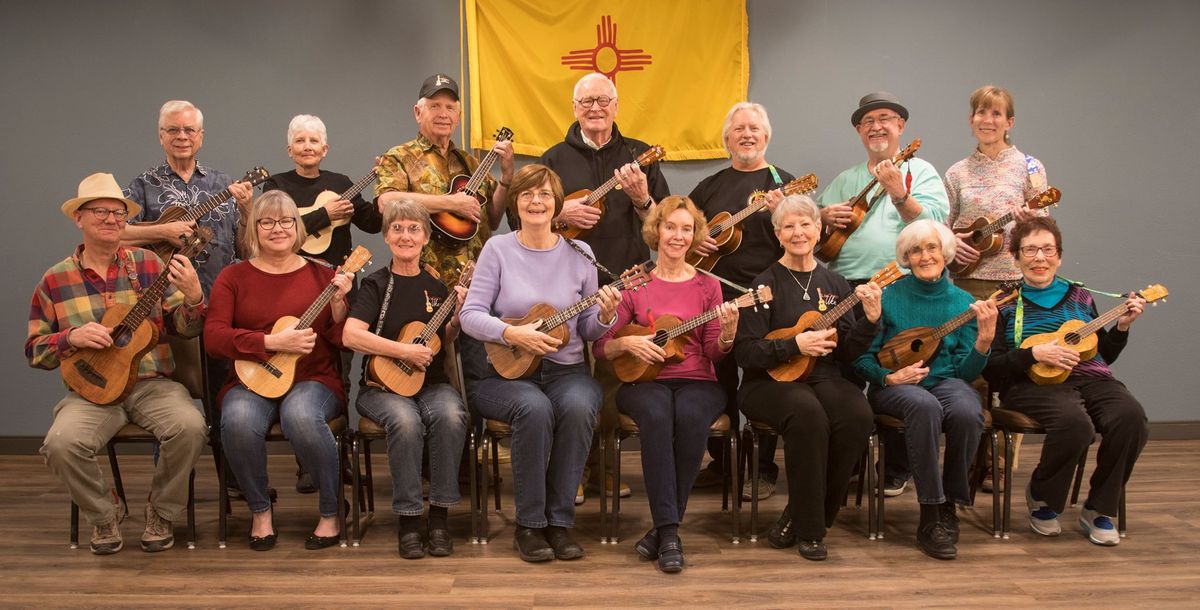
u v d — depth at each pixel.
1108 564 2.64
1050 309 3.02
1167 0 4.12
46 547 2.80
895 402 2.81
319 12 4.04
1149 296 2.90
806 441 2.67
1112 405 2.83
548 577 2.55
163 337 2.93
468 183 3.29
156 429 2.73
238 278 2.87
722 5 4.01
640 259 3.30
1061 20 4.11
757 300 2.74
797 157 4.12
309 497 3.35
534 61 4.03
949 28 4.09
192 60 4.03
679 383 2.88
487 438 2.91
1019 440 3.72
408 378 2.81
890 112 3.34
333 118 4.07
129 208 2.94
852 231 3.31
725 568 2.62
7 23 4.01
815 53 4.08
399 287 2.89
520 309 2.83
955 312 2.94
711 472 3.48
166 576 2.55
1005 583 2.50
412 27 4.05
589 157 3.33
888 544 2.82
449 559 2.69
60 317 2.82
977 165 3.51
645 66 4.03
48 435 2.65
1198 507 3.17
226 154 4.06
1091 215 4.19
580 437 2.72
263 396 2.76
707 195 3.39
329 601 2.37
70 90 4.03
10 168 4.06
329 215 3.23
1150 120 4.17
